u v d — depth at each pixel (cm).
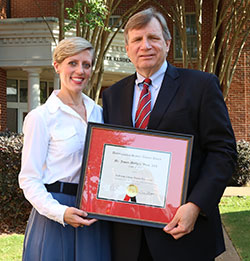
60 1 891
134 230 262
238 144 1127
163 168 252
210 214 244
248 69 1473
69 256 267
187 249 256
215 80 264
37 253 266
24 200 628
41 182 266
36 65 1341
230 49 1249
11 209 636
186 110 259
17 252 491
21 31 1336
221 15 1175
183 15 1117
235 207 783
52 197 263
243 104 1484
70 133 273
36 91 1362
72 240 269
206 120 256
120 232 269
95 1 725
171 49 1664
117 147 257
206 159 256
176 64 1666
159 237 254
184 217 241
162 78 276
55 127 273
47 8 1636
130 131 258
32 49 1342
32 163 264
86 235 269
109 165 256
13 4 1652
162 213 248
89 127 260
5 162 619
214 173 247
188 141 252
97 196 254
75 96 287
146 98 272
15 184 621
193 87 263
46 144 270
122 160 256
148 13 267
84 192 255
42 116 270
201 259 257
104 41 938
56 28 1328
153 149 254
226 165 249
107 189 254
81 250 266
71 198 269
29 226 278
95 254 267
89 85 916
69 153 271
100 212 252
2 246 520
